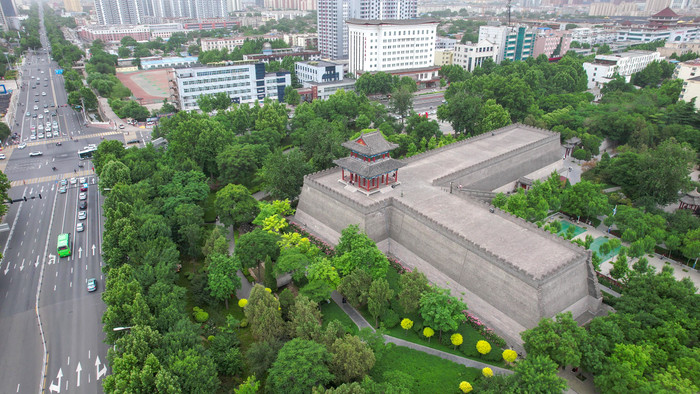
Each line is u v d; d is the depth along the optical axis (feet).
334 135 488.44
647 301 260.21
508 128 548.31
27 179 527.81
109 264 320.91
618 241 335.26
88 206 461.78
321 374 220.64
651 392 210.38
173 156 502.79
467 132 628.28
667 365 230.68
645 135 539.29
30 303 316.40
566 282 275.59
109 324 254.27
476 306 296.51
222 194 393.09
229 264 300.61
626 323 246.27
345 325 284.82
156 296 267.59
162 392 208.33
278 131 607.37
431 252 329.93
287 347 232.73
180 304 272.31
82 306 313.53
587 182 413.18
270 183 438.40
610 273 310.04
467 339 272.10
